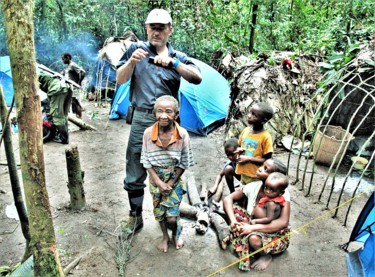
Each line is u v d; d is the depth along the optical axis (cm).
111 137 591
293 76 568
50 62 957
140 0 976
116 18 994
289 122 537
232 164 370
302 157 498
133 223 325
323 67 490
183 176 450
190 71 276
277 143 526
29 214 182
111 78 786
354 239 300
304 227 339
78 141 570
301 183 426
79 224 339
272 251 288
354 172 451
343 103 475
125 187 313
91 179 437
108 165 480
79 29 970
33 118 169
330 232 332
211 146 559
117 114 678
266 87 527
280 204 283
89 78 892
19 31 158
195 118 602
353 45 468
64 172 452
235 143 334
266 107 323
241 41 883
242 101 521
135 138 297
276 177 277
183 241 316
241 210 311
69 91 534
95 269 281
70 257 294
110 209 367
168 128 270
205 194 390
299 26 905
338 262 292
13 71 164
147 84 289
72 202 362
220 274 279
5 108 242
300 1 907
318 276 277
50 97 527
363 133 474
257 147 330
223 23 912
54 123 539
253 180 335
